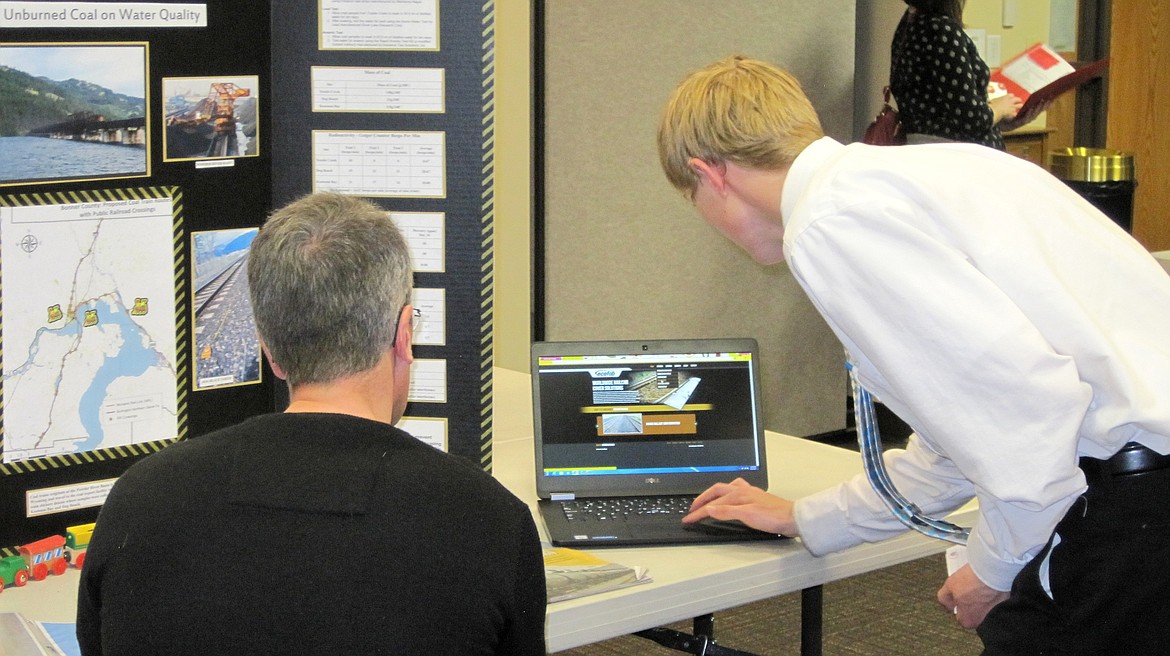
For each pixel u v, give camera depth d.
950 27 3.62
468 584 0.97
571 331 4.10
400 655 0.94
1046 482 1.17
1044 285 1.20
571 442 1.80
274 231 1.09
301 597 0.94
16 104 1.54
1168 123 5.70
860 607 3.26
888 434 4.73
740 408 1.84
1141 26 5.53
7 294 1.56
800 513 1.60
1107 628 1.27
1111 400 1.22
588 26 3.91
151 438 1.71
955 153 1.33
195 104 1.70
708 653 1.67
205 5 1.69
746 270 4.45
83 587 1.02
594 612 1.41
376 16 1.80
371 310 1.07
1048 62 3.78
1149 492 1.25
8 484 1.59
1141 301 1.25
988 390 1.17
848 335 1.28
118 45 1.61
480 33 1.79
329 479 0.98
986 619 1.36
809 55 4.39
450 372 1.89
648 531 1.65
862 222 1.22
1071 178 4.57
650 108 4.09
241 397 1.80
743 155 1.41
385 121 1.82
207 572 0.96
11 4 1.52
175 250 1.70
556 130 3.92
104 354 1.65
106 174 1.62
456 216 1.84
